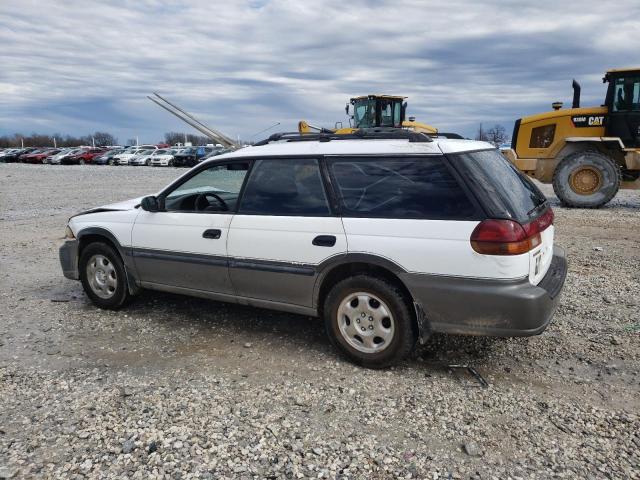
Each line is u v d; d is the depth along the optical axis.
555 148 13.38
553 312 3.76
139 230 5.05
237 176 4.58
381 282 3.87
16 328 4.98
